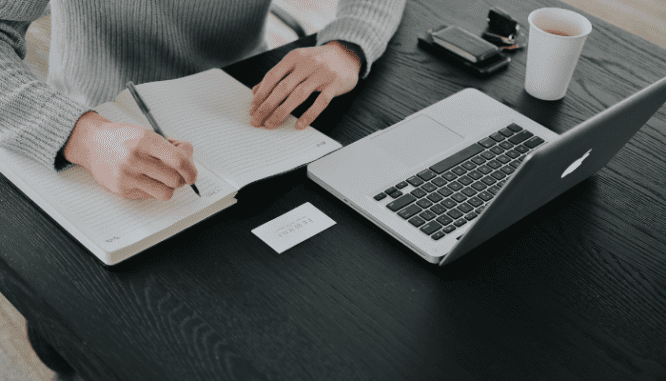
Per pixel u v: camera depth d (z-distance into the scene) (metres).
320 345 0.59
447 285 0.66
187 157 0.70
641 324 0.64
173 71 1.19
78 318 0.59
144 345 0.57
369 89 0.96
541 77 0.94
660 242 0.74
